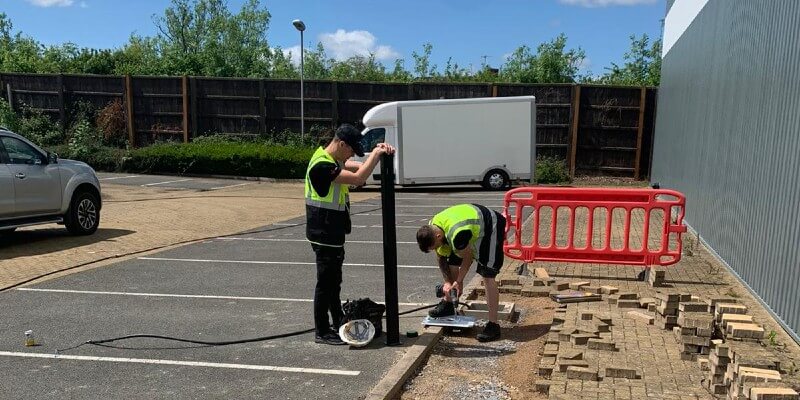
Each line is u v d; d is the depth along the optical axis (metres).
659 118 18.03
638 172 21.81
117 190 18.25
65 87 25.75
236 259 8.79
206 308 6.29
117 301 6.55
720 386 3.98
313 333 5.45
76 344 5.19
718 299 5.59
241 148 22.22
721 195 8.24
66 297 6.71
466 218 5.08
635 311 5.80
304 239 10.51
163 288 7.11
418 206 15.39
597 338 4.91
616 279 7.23
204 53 40.38
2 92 26.12
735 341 4.59
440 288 5.60
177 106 24.97
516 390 4.25
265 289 7.08
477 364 4.73
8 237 10.44
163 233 10.92
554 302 6.33
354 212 14.20
